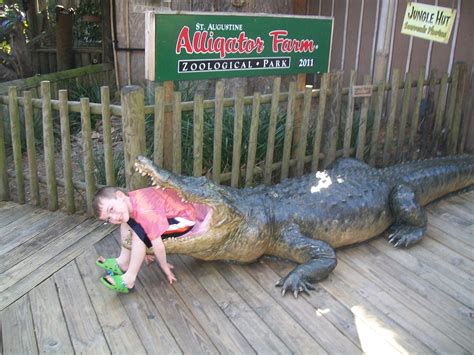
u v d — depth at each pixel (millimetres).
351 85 5070
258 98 4516
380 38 5285
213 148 4844
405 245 4117
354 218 4000
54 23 10375
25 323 3078
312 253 3631
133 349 2867
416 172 4637
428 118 5930
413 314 3232
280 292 3465
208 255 3637
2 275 3594
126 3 7871
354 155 5562
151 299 3350
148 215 3299
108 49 8883
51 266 3721
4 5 9211
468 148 6203
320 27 5047
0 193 4984
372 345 2928
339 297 3412
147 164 3359
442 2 6113
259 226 3613
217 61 4348
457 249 4117
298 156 5078
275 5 6504
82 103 4277
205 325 3090
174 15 3934
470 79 5930
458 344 2945
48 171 4586
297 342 2947
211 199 3379
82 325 3070
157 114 4074
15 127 4691
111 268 3469
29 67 9062
